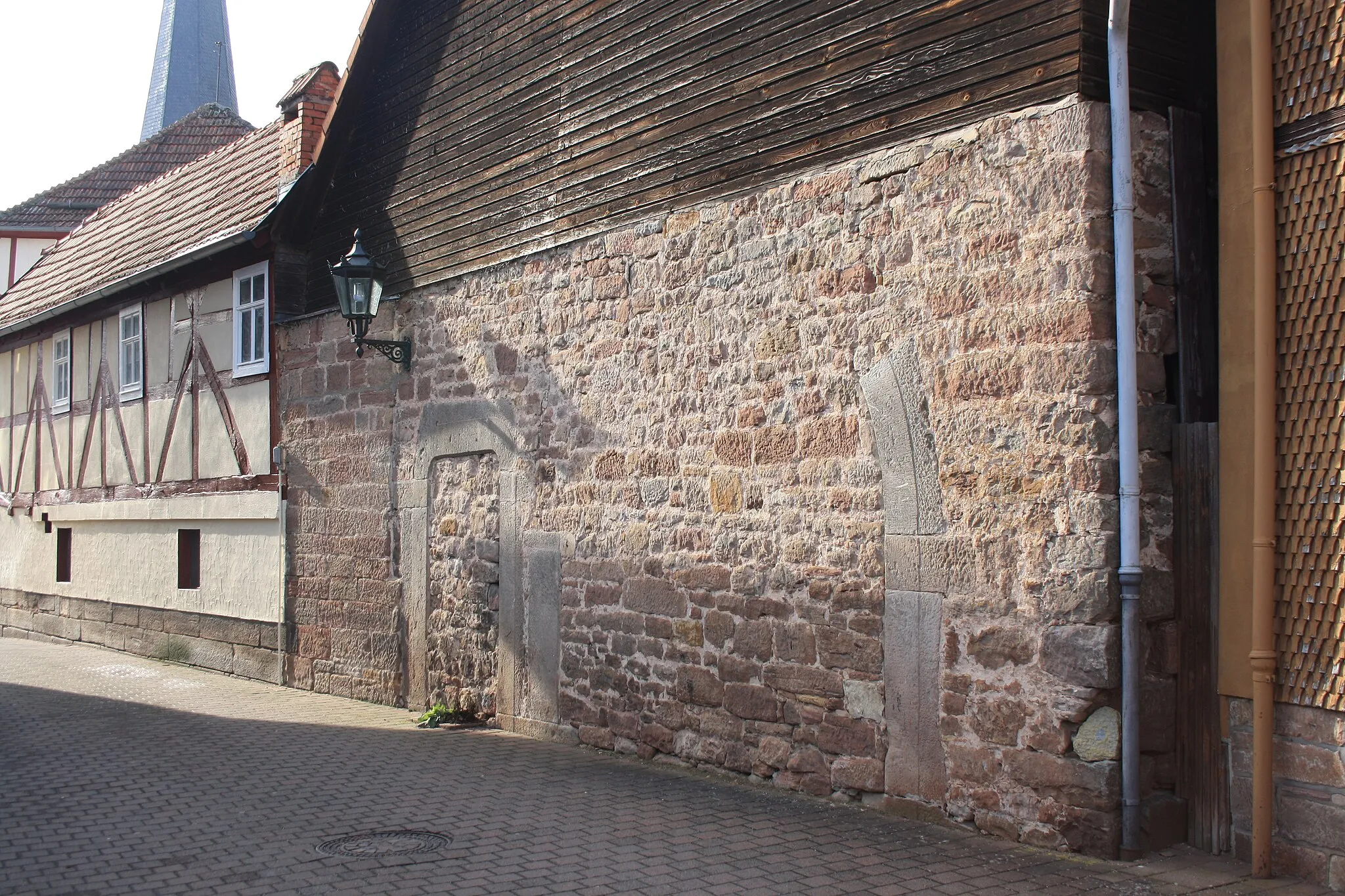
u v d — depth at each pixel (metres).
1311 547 4.67
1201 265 5.38
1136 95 5.32
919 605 5.71
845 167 6.16
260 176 12.20
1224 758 4.98
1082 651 5.02
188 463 12.64
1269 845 4.71
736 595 6.71
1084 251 5.07
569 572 7.96
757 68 6.70
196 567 12.81
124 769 7.23
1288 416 4.78
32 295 16.94
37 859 5.27
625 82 7.62
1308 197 4.77
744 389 6.70
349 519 10.23
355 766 7.27
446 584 9.16
